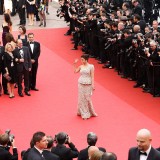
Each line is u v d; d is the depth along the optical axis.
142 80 32.56
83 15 41.38
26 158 16.16
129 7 42.22
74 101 30.58
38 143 15.92
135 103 30.22
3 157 18.58
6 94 31.80
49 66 37.25
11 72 30.66
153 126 26.88
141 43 31.98
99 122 27.45
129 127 26.78
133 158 15.01
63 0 45.50
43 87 33.03
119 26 34.94
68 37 45.50
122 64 34.53
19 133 26.22
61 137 18.97
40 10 48.84
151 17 46.53
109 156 13.88
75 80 34.25
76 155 19.36
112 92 32.06
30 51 31.73
